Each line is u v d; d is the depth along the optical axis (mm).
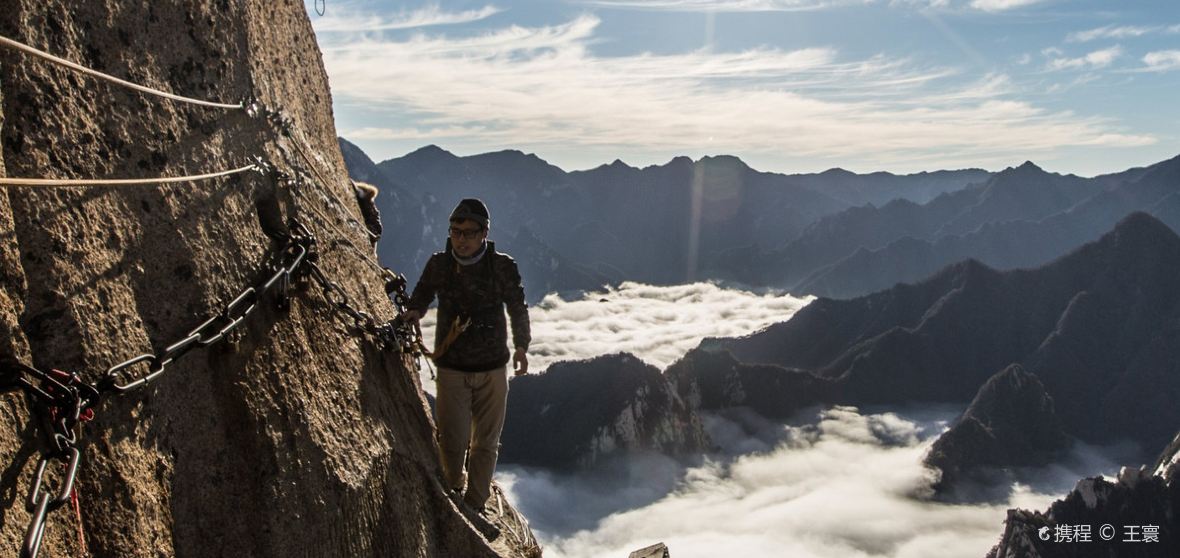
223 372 4062
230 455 3951
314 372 4738
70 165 3545
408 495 5246
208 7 4762
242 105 4930
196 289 4027
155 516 3471
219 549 3752
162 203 4016
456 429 6430
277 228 4945
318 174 6133
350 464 4625
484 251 6277
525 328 6371
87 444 3230
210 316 4035
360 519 4602
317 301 5184
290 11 6695
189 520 3676
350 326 5512
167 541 3518
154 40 4266
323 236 5668
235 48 4973
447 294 6289
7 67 3363
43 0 3609
